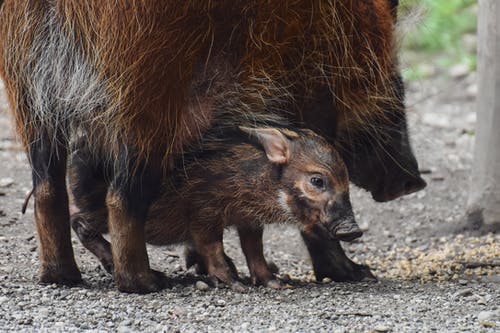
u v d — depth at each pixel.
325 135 18.17
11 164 26.28
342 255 18.25
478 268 19.06
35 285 17.12
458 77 37.12
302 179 16.81
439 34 40.03
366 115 18.73
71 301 16.16
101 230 17.86
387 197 19.86
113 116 16.31
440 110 33.47
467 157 28.05
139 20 15.89
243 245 17.50
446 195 25.36
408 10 19.97
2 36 16.91
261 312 15.68
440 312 15.76
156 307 15.91
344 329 14.70
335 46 17.50
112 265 17.70
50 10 16.47
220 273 17.22
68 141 17.09
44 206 17.03
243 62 16.92
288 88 17.47
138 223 16.61
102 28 16.06
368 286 17.59
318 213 16.81
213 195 17.03
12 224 21.64
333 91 17.86
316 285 17.75
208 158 17.06
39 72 16.73
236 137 17.16
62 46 16.44
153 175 16.59
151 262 19.67
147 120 16.28
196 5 16.06
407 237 22.75
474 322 15.20
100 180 17.47
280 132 16.81
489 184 21.81
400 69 19.62
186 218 17.36
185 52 16.23
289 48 17.14
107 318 15.26
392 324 15.02
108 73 16.20
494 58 21.14
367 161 19.48
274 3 16.62
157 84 16.16
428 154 28.20
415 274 18.89
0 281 17.34
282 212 17.02
